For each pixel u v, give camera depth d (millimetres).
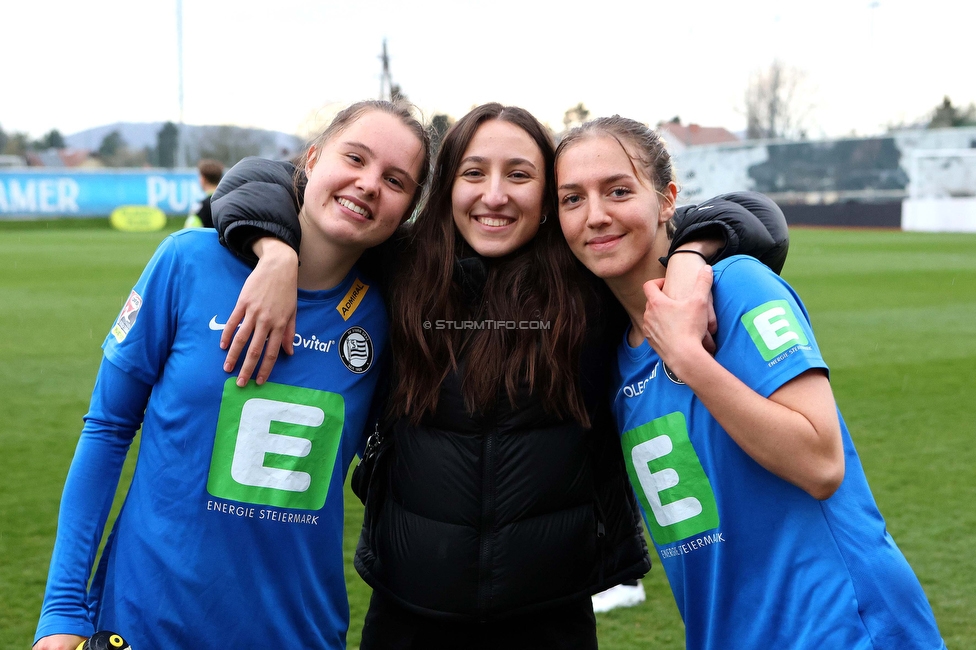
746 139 48281
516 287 1792
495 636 1852
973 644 2641
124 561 1655
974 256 17891
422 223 1870
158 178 31219
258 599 1669
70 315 9367
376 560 1905
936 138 33250
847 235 26609
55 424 5027
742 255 1678
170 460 1656
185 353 1666
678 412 1683
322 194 1684
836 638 1506
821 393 1521
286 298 1639
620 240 1691
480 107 1821
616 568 1911
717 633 1656
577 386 1807
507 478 1773
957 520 3658
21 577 3051
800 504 1581
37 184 29625
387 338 1877
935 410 5457
